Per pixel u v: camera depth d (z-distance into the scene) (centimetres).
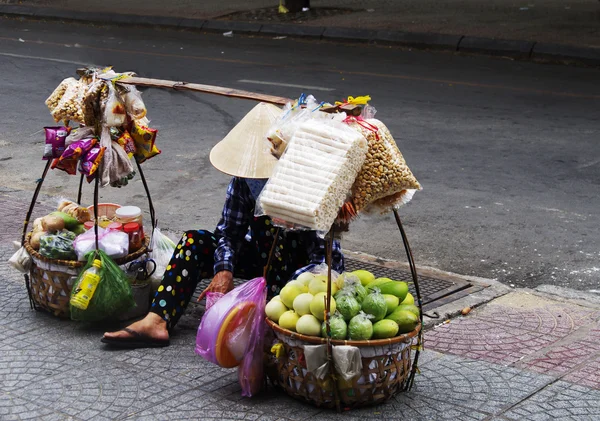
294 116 353
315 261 397
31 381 376
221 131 957
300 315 349
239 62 1390
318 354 337
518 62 1372
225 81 1224
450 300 488
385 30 1558
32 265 449
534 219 662
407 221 664
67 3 2089
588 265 569
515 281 543
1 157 866
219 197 731
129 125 445
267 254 421
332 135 328
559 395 362
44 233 448
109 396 362
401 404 355
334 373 340
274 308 356
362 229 649
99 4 2055
